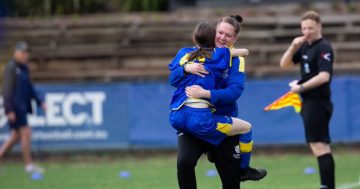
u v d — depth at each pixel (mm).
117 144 48781
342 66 56938
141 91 48594
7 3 70500
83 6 69625
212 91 20172
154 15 64375
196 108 20312
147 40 61344
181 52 21172
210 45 20844
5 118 48875
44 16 68188
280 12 65125
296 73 55969
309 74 27219
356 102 47719
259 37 60469
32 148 49000
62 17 66250
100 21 63219
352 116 47688
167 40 61094
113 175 39844
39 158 49562
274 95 48062
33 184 36656
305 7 65688
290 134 47875
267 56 58875
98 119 48875
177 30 61500
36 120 49062
